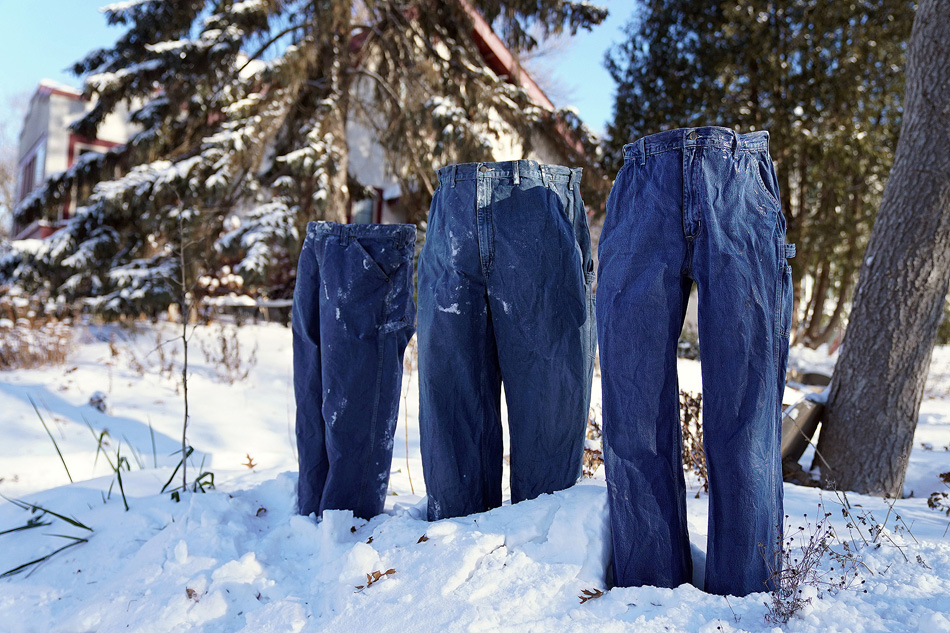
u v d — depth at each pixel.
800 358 11.58
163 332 9.20
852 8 12.00
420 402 2.41
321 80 10.98
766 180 1.84
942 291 3.73
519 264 2.22
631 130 13.77
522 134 10.80
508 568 1.87
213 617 1.98
